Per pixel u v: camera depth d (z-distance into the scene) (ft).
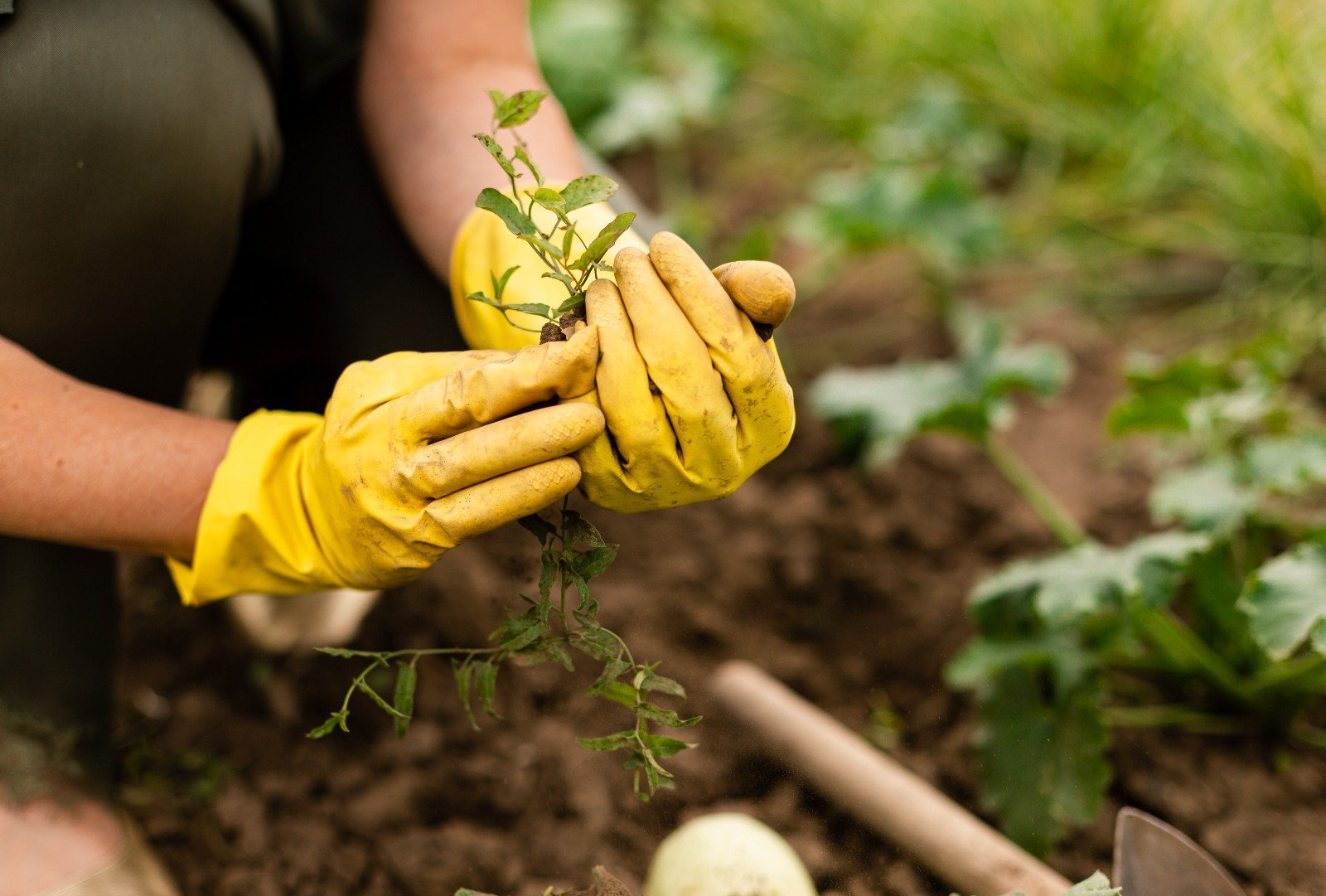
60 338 3.77
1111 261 7.64
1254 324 6.88
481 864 4.28
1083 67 8.46
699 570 5.69
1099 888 3.12
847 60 9.61
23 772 4.00
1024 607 4.52
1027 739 4.35
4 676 4.09
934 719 4.90
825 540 5.90
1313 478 4.46
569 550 3.05
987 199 8.19
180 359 4.30
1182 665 4.78
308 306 4.99
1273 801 4.43
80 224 3.56
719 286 2.81
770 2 10.21
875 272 8.04
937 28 9.17
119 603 4.57
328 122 4.75
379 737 4.87
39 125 3.38
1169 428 5.07
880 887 3.78
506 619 3.15
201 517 3.32
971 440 5.39
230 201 4.03
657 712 3.01
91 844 4.00
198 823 4.60
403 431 2.95
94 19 3.48
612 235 2.76
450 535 2.95
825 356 7.31
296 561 3.36
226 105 3.87
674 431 2.90
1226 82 7.59
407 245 4.76
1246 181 7.28
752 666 5.14
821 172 8.91
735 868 3.45
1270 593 3.98
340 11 4.66
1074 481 6.14
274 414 3.54
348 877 4.36
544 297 3.59
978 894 3.63
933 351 7.20
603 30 9.49
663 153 9.44
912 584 5.61
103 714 4.43
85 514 3.29
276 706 5.04
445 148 4.33
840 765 4.05
